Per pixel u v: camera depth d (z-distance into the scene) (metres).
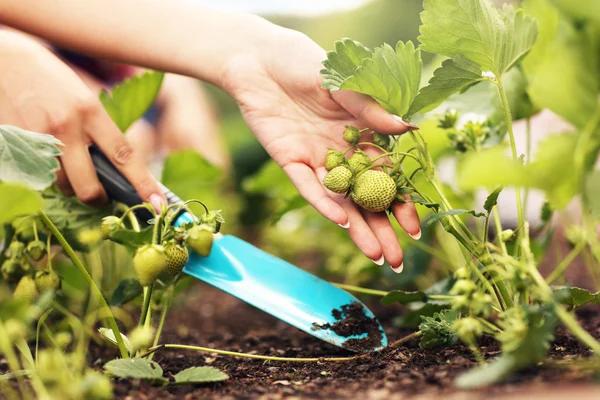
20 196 0.47
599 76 0.56
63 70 0.65
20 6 0.71
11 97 0.64
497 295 0.57
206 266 0.65
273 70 0.66
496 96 0.67
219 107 2.44
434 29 0.56
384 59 0.57
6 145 0.51
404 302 0.67
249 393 0.51
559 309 0.48
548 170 0.53
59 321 0.71
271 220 0.78
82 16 0.71
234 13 0.70
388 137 0.62
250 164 1.78
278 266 0.66
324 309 0.64
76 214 0.67
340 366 0.58
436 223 0.81
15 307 0.48
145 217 0.66
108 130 0.65
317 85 0.63
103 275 0.79
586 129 0.52
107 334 0.58
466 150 0.66
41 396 0.46
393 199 0.58
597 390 0.43
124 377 0.51
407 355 0.58
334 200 0.62
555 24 0.63
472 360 0.54
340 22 2.39
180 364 0.63
